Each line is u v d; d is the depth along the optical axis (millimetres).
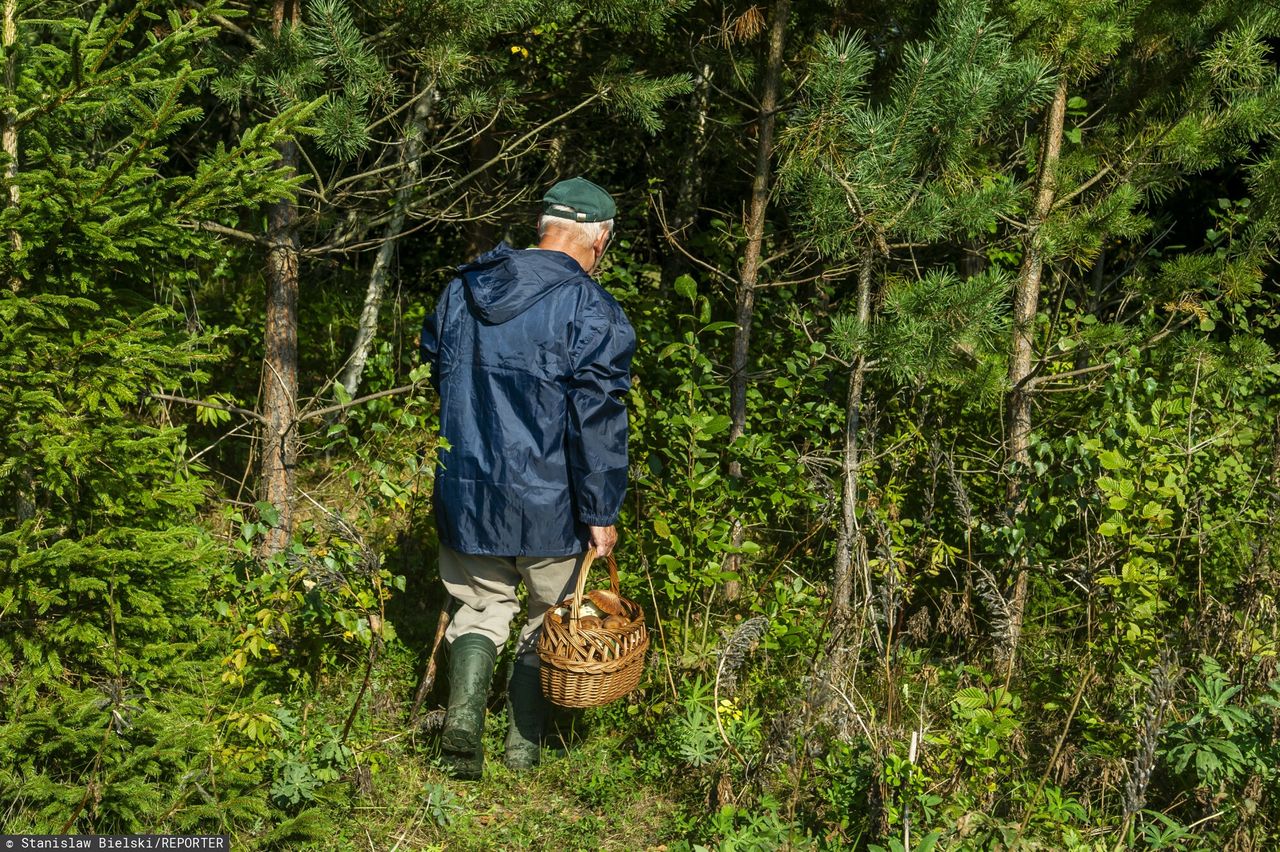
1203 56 3643
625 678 3146
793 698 3162
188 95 4801
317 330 5789
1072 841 2787
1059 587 4203
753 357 5484
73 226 2457
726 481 3900
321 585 3174
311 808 2914
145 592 2664
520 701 3371
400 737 3402
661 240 6215
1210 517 4086
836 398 5012
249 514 4309
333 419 5051
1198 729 2832
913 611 4242
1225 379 4188
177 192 2875
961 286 3352
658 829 3104
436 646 3525
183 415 4848
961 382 3752
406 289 6797
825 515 3732
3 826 2529
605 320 3131
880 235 3363
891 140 3201
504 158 4137
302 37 3389
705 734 3291
